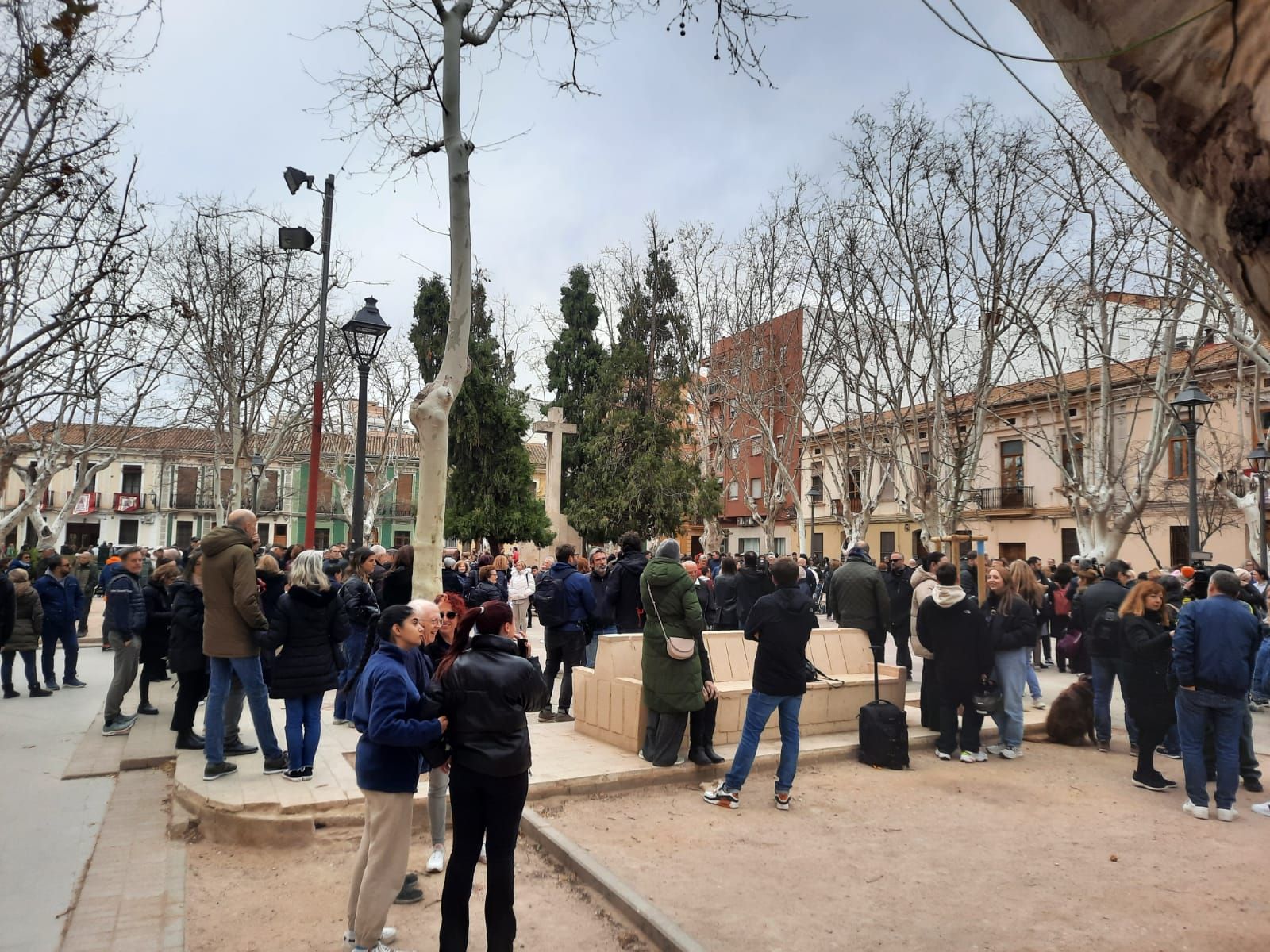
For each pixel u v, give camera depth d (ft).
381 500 149.07
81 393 34.01
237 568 19.19
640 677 25.50
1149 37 6.43
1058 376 64.39
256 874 15.46
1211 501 74.59
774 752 23.32
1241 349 49.49
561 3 21.49
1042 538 96.63
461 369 20.30
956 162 65.26
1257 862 16.43
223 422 89.35
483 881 15.33
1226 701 19.15
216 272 68.85
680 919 13.46
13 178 22.00
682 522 73.10
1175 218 6.92
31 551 64.54
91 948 12.50
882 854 16.67
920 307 69.26
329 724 26.84
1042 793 21.22
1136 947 12.68
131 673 26.55
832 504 126.00
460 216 20.47
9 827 17.88
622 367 77.66
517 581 47.52
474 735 11.58
